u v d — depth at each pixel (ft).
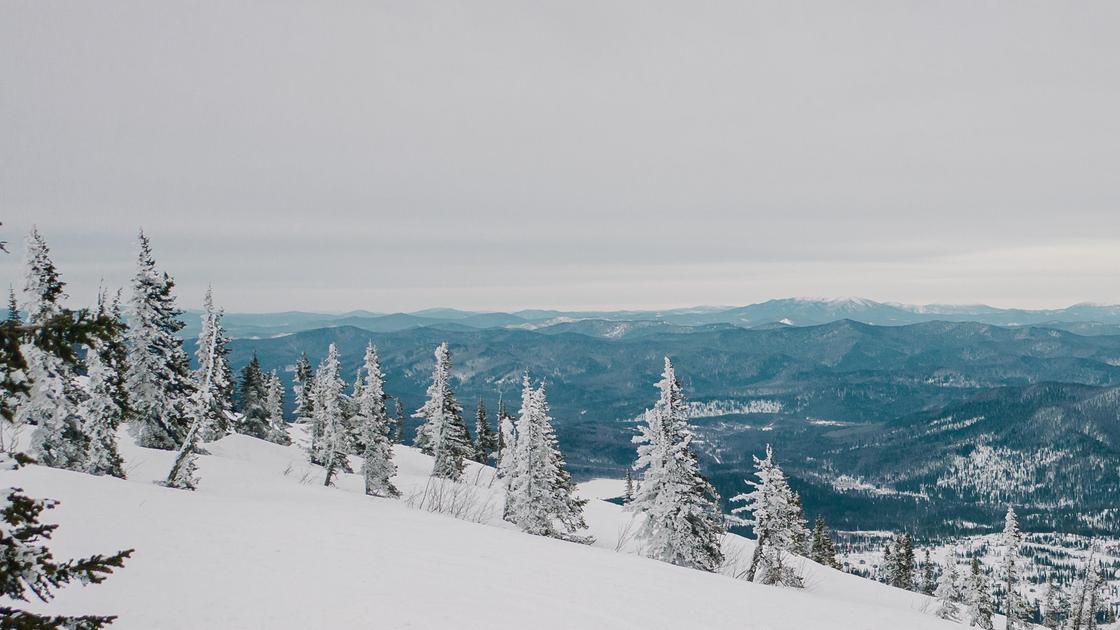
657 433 105.19
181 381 114.21
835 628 50.83
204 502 76.43
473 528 78.64
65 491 70.18
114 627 33.65
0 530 14.89
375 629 36.55
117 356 102.27
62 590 39.60
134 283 109.60
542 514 125.90
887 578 235.81
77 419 96.27
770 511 117.60
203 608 37.73
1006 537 155.84
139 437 140.97
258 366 228.22
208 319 156.46
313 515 74.79
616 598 49.47
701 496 103.76
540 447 127.85
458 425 173.58
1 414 15.42
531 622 40.88
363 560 52.95
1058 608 216.13
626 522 168.35
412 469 228.02
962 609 153.07
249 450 184.96
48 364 90.63
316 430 201.87
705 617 47.60
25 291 87.15
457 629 37.96
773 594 62.18
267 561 49.78
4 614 14.88
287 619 36.99
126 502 68.95
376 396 152.97
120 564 16.15
